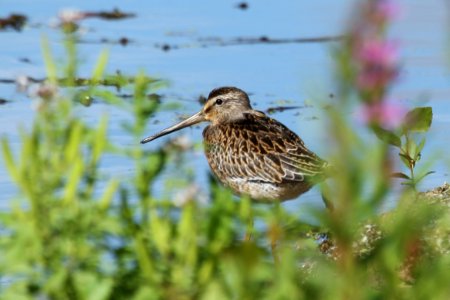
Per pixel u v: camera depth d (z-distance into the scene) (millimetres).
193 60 28234
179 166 11062
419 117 16609
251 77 26906
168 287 10148
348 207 8633
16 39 29797
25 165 10477
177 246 10195
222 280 10180
